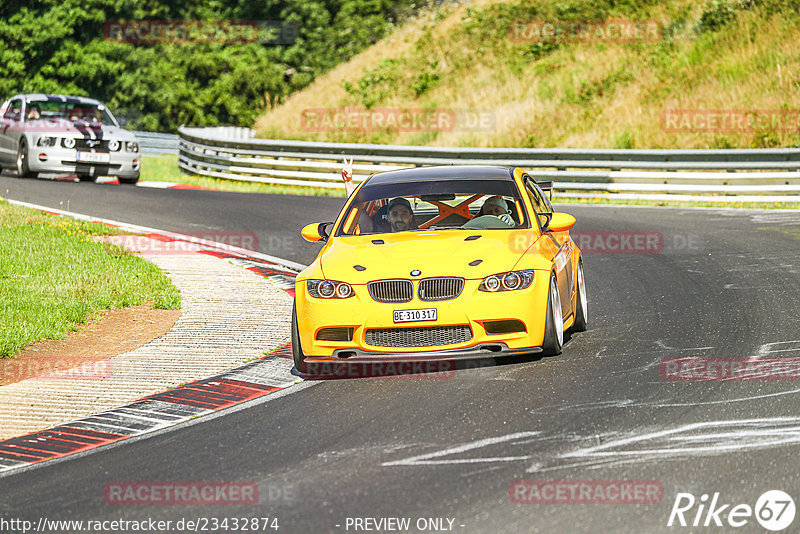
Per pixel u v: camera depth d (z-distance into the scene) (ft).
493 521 54.29
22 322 116.06
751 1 362.12
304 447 71.31
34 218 197.06
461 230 101.04
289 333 114.52
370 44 655.35
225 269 155.94
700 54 350.43
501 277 90.27
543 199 117.91
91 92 582.76
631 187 254.88
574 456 64.95
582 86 356.18
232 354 104.99
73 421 82.99
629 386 82.12
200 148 331.77
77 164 273.95
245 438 74.95
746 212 212.84
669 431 69.31
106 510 60.44
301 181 297.94
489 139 343.87
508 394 81.97
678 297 123.03
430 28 440.86
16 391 92.53
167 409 85.56
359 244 99.71
